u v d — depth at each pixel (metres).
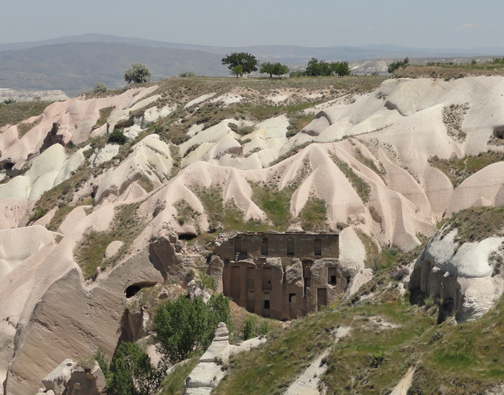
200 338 68.81
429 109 105.00
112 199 107.62
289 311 83.38
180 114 133.12
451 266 54.16
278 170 96.81
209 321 69.94
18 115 178.62
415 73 112.56
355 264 83.44
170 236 84.94
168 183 95.62
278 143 119.19
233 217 90.25
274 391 52.72
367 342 53.31
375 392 48.66
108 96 163.75
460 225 56.88
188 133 125.56
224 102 132.62
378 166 99.94
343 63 174.12
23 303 86.06
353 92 123.69
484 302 50.88
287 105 132.12
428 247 58.41
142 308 81.94
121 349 71.25
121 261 84.56
